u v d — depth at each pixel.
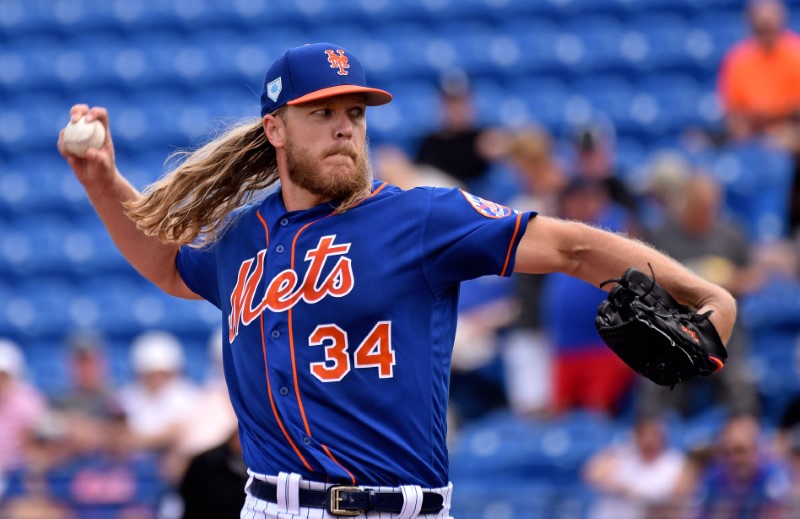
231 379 12.13
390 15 50.88
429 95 46.28
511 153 32.94
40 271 42.44
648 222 31.94
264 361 11.47
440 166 35.38
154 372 29.08
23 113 49.78
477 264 11.28
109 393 30.39
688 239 27.92
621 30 47.50
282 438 11.36
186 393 29.31
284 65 11.63
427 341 11.28
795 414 26.11
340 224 11.48
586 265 11.38
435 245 11.23
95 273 42.06
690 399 27.20
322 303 11.22
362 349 11.16
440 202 11.41
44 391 37.81
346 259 11.29
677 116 42.78
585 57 46.44
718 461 23.64
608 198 28.89
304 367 11.23
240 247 12.09
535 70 46.50
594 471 24.70
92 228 43.84
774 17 38.50
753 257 30.81
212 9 53.03
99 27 53.34
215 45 51.44
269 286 11.54
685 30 46.84
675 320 10.84
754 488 23.20
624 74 45.75
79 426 28.36
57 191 45.47
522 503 24.58
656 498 23.67
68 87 50.78
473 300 31.30
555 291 27.98
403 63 48.03
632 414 28.03
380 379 11.15
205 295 13.06
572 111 43.81
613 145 41.53
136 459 27.27
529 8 49.41
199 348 37.97
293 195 11.93
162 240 12.52
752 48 38.94
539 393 28.94
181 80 50.19
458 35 49.06
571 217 27.22
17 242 43.66
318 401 11.20
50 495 26.34
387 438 11.12
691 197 27.84
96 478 26.42
